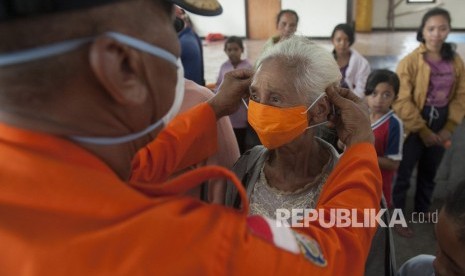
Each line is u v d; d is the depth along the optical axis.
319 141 1.01
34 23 0.38
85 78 0.42
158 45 0.46
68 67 0.40
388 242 0.87
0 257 0.41
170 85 0.51
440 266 0.75
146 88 0.48
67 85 0.41
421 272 0.98
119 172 0.52
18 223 0.42
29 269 0.40
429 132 2.40
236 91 0.90
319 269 0.50
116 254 0.41
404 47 8.71
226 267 0.44
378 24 11.07
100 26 0.41
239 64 3.44
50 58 0.39
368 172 0.67
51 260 0.40
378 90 2.04
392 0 10.72
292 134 0.88
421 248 2.40
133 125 0.49
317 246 0.53
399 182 2.56
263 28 11.14
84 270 0.41
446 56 2.39
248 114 0.93
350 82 2.90
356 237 0.57
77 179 0.43
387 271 0.88
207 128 0.87
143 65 0.46
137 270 0.41
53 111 0.42
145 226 0.43
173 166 0.77
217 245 0.44
